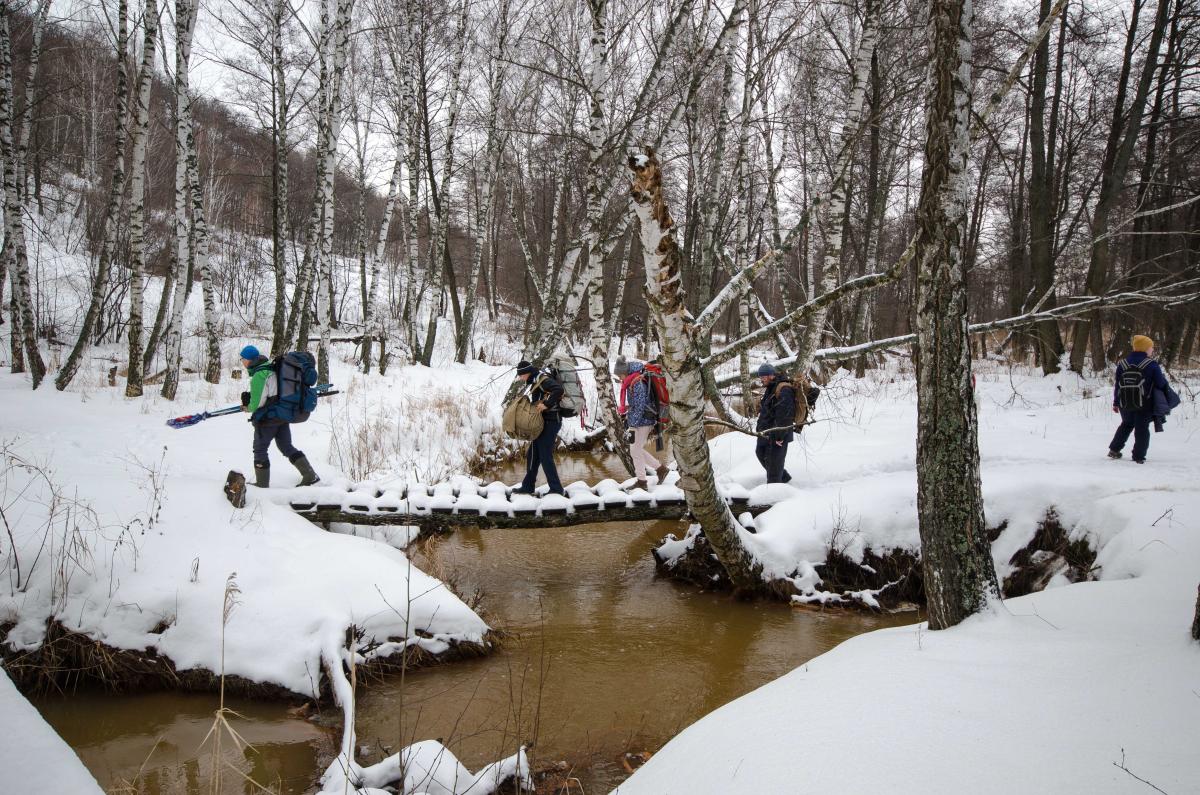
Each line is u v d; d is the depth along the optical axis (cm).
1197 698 253
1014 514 634
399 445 1014
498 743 396
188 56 1247
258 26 1462
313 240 1370
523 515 659
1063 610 412
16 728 258
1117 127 1562
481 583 665
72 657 450
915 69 1036
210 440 924
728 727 305
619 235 807
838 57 1491
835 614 598
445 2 1764
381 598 502
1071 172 1872
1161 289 516
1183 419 1059
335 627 468
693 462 502
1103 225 1491
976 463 381
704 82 1227
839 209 966
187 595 473
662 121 993
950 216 358
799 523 660
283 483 748
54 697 442
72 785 229
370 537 704
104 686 450
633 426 789
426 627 503
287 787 362
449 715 430
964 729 258
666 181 1373
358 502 645
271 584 502
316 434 1033
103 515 527
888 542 642
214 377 1391
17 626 448
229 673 448
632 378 796
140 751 393
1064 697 271
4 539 479
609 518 670
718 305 495
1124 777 213
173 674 450
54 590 459
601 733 409
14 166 1144
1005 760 233
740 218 1245
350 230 4022
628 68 1008
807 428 1020
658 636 552
